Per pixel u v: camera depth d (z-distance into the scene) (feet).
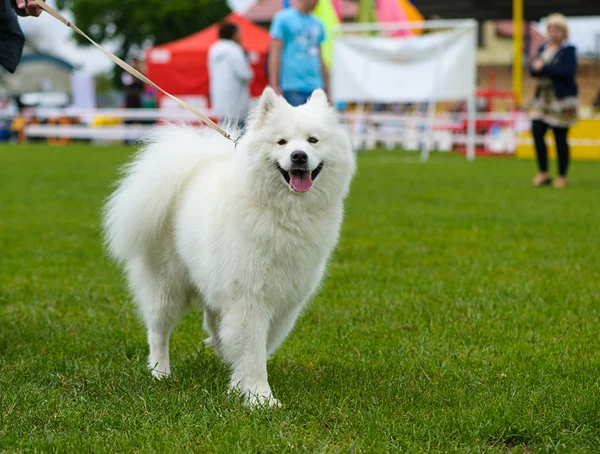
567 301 18.26
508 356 14.28
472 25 61.87
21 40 15.01
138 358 14.39
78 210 32.32
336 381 12.91
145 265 13.84
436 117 86.69
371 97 64.28
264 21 145.79
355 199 36.86
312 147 12.39
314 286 12.78
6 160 59.52
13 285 19.63
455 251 24.25
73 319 16.88
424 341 15.35
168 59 87.25
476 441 10.32
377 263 22.63
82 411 11.28
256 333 12.08
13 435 10.37
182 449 9.97
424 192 39.75
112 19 156.35
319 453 9.83
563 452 9.91
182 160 13.53
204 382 12.67
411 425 10.88
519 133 76.84
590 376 12.96
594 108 85.51
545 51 40.27
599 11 116.78
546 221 29.73
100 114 83.97
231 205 12.09
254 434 10.37
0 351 14.51
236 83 43.16
